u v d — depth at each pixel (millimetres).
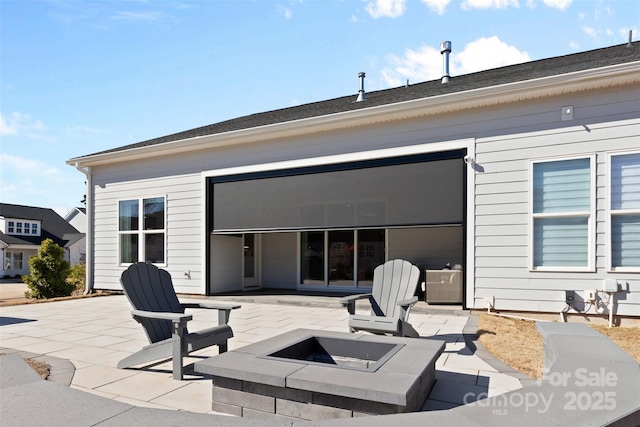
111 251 9633
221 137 7816
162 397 2912
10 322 5965
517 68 8758
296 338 3268
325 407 2336
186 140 8156
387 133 6785
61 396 2617
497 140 5957
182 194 8750
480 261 5965
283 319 6105
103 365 3705
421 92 7707
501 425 1803
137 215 9297
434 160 6441
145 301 3754
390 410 2186
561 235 5527
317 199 7410
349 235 9195
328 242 9430
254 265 10000
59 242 29016
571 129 5496
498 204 5895
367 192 6953
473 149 6109
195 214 8594
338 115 6723
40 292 10086
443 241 8258
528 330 4910
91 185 9984
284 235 9961
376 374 2428
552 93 5539
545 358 3141
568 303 5367
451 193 6293
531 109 5754
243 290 9484
